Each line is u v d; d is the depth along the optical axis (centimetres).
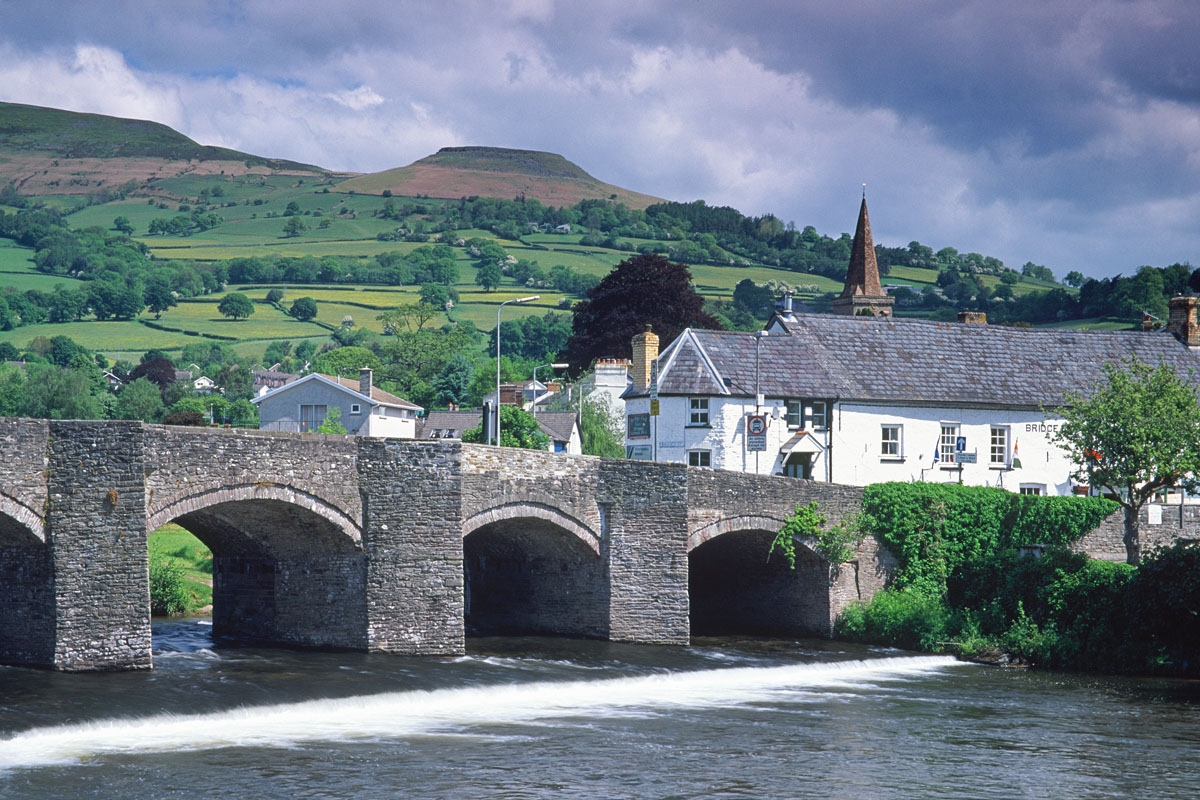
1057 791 3027
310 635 4181
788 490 5097
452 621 4162
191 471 3641
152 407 14212
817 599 5225
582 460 4631
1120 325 15012
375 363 15800
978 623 5138
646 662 4419
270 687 3578
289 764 2998
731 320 18875
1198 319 7575
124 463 3512
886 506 5312
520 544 4928
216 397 14725
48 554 3447
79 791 2691
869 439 6378
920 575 5309
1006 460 6656
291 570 4238
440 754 3173
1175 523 5791
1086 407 5456
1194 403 5431
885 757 3334
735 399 6197
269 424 9825
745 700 4047
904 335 6800
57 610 3428
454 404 11844
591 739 3416
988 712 3938
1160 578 4719
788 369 6359
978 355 6844
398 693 3697
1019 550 5456
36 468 3409
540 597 4953
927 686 4384
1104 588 4912
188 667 3750
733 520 4928
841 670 4684
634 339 6662
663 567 4725
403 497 4097
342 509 3988
